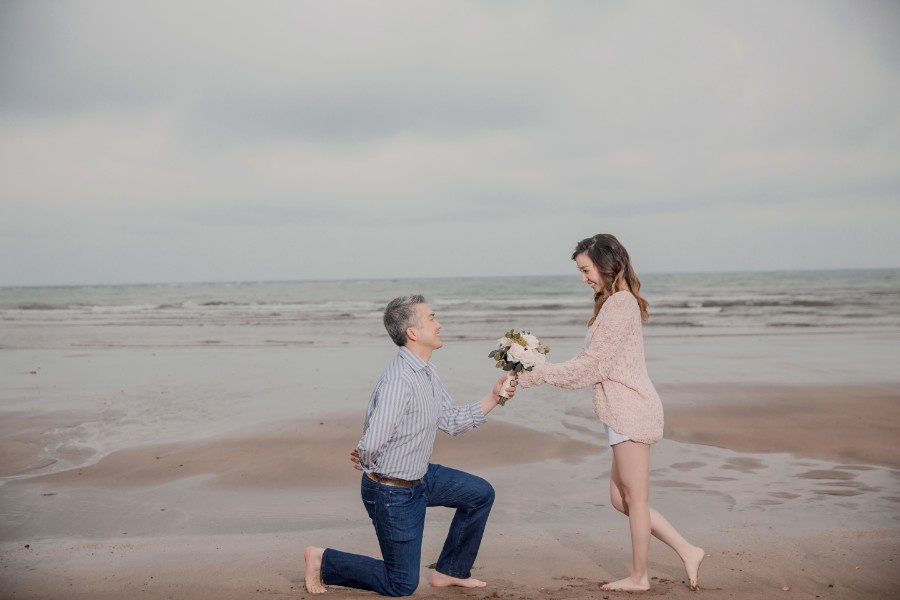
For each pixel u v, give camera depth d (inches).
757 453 254.5
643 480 127.0
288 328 851.4
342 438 282.8
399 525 120.6
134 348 639.8
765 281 2231.8
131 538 172.9
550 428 299.3
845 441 266.4
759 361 495.8
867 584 126.5
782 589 125.6
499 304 1256.2
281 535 173.2
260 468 243.9
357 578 124.6
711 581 131.0
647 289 1846.7
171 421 323.9
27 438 291.6
